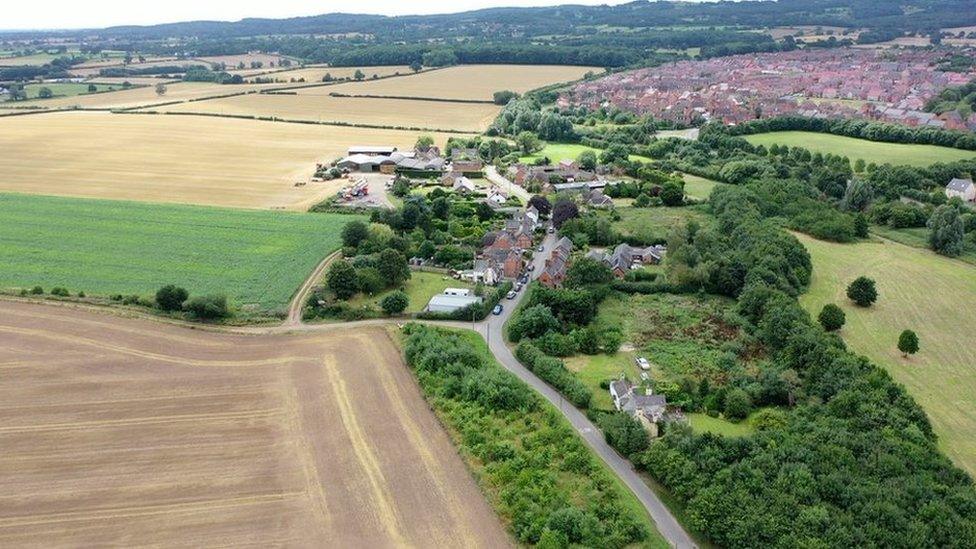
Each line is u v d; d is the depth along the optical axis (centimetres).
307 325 13575
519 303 14812
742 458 8975
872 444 9081
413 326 13275
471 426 10044
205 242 17788
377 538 8044
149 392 10950
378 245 16888
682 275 15375
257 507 8488
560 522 8125
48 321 13288
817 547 7319
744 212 19100
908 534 7381
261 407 10619
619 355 12738
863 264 17050
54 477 8956
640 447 9631
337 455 9512
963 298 15012
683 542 8212
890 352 12731
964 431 10306
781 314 12812
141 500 8575
